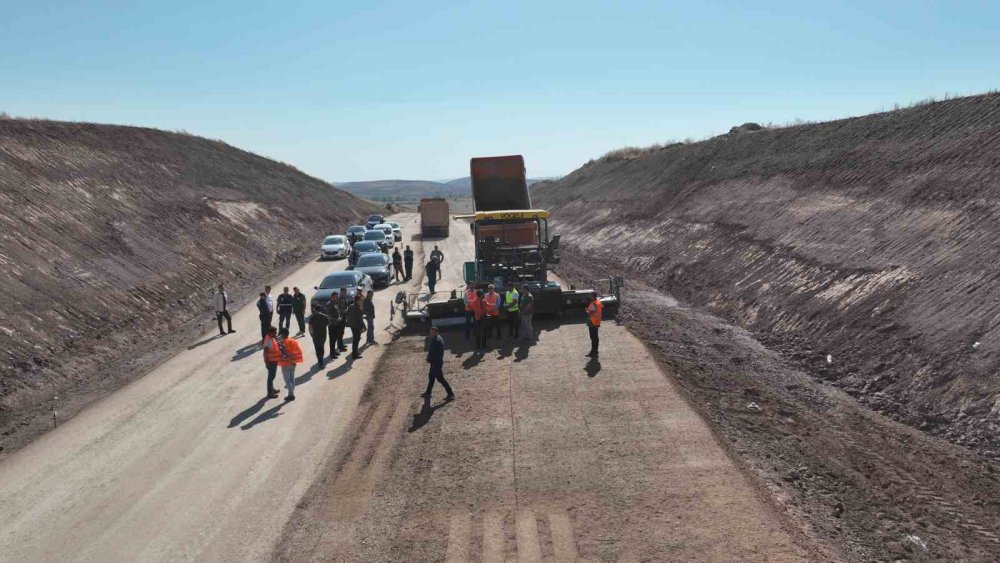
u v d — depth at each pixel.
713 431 11.74
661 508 9.10
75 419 13.57
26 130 36.47
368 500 9.77
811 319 19.89
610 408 12.80
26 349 16.69
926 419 13.47
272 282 31.25
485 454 11.04
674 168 52.09
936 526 9.52
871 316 17.94
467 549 8.37
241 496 10.03
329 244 39.84
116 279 23.83
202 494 10.14
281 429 12.57
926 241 19.45
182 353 18.58
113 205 32.12
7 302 17.94
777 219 29.08
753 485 9.73
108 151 41.94
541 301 19.86
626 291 29.05
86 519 9.50
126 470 11.05
